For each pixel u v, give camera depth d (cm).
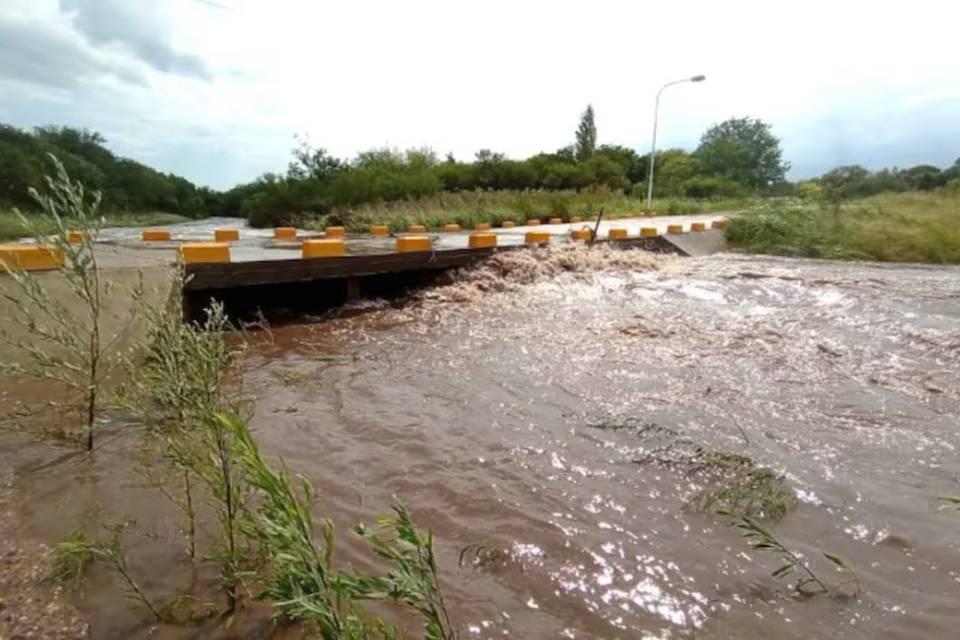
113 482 309
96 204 326
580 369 533
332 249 788
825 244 1436
